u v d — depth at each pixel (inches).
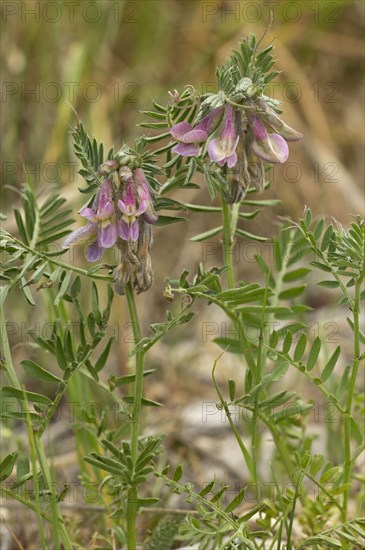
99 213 100.9
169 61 282.5
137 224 101.2
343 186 280.8
